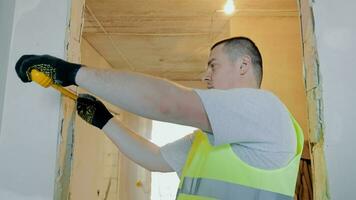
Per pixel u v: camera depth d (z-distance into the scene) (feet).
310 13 3.31
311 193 7.09
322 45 3.22
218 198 2.44
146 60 13.98
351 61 3.18
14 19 3.28
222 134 2.28
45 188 2.98
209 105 2.25
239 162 2.48
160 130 16.90
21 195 2.98
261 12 8.68
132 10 9.10
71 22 3.34
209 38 11.32
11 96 3.14
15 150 3.05
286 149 2.57
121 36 11.19
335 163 2.99
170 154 3.55
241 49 2.98
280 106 2.65
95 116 3.49
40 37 3.26
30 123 3.10
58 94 3.14
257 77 3.01
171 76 16.43
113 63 14.42
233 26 8.83
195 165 2.73
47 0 3.32
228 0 8.15
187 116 2.24
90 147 11.27
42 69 2.33
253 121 2.38
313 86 3.21
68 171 3.21
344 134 3.04
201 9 8.98
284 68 8.45
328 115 3.09
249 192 2.42
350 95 3.11
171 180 16.79
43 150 3.05
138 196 16.07
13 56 3.21
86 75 2.27
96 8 8.96
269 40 8.65
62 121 3.12
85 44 11.42
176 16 9.50
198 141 2.96
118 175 14.48
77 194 9.77
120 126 3.68
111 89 2.21
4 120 3.10
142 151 3.67
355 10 3.28
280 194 2.48
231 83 2.92
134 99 2.19
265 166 2.49
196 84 16.97
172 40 11.60
